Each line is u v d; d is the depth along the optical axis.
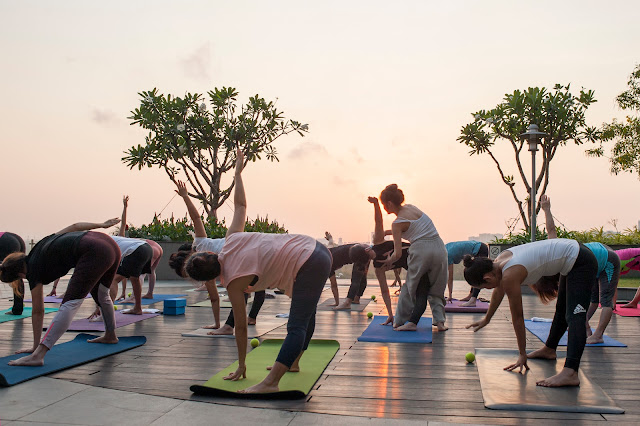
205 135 16.98
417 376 3.89
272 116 17.47
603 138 15.84
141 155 16.56
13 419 2.95
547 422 2.91
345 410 3.12
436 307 5.89
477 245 8.27
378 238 6.11
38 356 4.05
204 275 3.41
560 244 3.72
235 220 3.72
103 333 5.62
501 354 4.56
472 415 3.03
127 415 3.03
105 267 4.31
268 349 4.79
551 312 7.46
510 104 15.31
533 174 10.80
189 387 3.56
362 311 7.72
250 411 3.10
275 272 3.40
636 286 11.22
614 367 4.15
